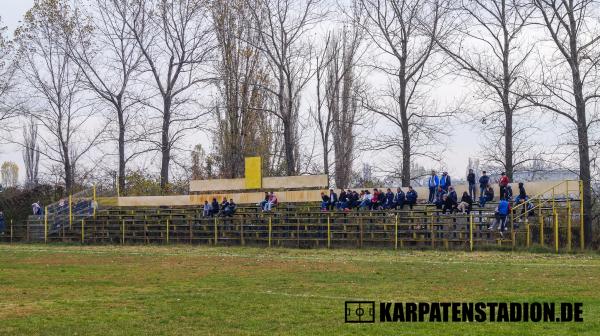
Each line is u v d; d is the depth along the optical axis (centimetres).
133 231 4934
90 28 6806
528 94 4319
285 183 5003
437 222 3831
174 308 1691
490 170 4725
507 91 4488
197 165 6775
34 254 3900
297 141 6353
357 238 4056
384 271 2581
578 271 2502
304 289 2052
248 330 1399
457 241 3706
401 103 5331
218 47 6034
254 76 5922
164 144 6538
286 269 2736
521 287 2034
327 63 6153
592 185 4091
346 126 6269
